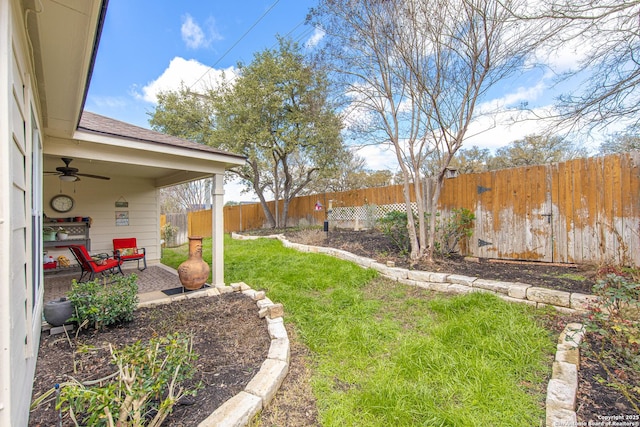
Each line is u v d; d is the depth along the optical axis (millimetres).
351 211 10547
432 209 5594
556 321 3236
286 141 11125
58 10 1547
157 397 1946
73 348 2777
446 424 1927
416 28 5141
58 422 1741
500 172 5430
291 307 3936
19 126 1661
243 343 2939
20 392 1558
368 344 2955
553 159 10578
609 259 4066
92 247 6699
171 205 23453
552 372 2291
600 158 4453
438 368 2484
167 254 9336
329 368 2609
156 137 4676
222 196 4992
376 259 5980
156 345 1966
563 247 4789
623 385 2008
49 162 5090
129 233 7227
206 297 4270
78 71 2146
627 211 4215
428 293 4480
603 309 2998
